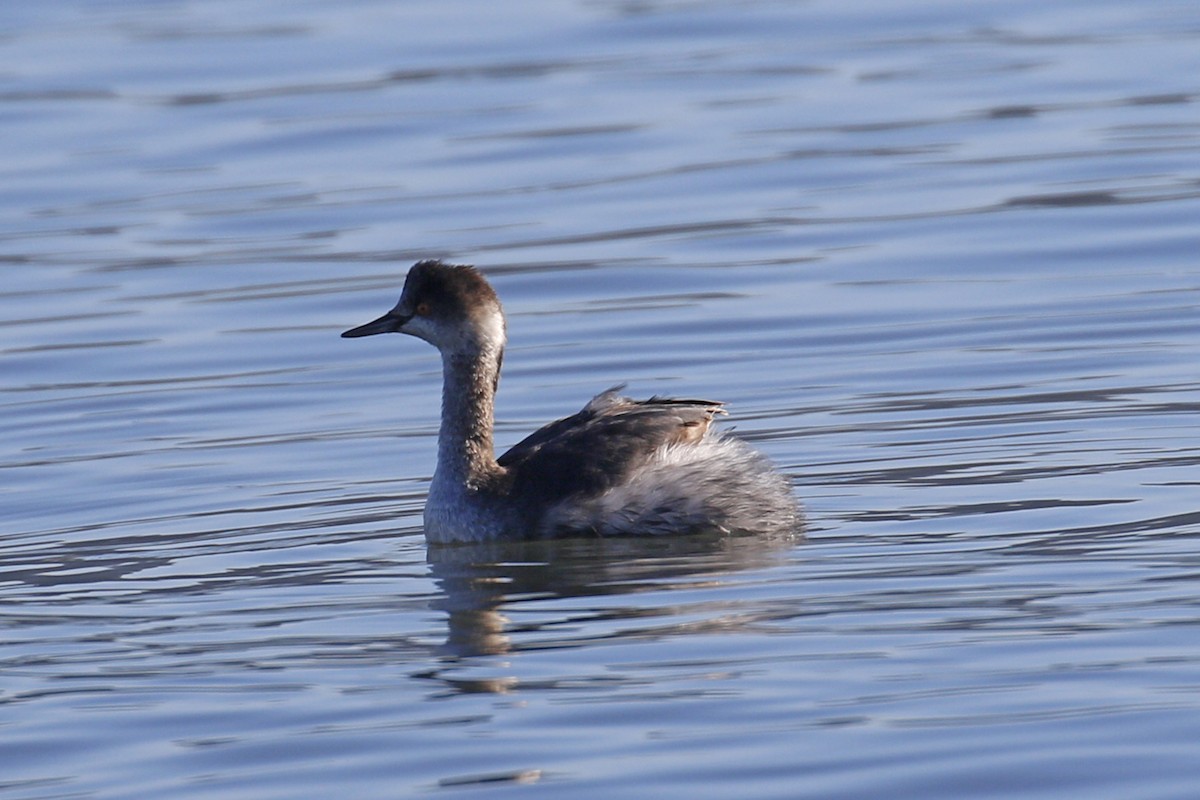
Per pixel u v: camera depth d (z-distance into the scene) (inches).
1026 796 339.3
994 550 486.9
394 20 1343.5
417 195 968.9
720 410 557.3
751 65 1195.3
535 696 395.9
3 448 645.3
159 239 912.9
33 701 406.9
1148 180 928.9
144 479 601.6
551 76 1186.6
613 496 530.3
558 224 910.4
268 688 409.1
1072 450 583.2
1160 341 704.4
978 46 1218.6
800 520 527.8
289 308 807.7
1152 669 392.2
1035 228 866.1
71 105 1154.0
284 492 585.0
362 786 354.3
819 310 769.6
